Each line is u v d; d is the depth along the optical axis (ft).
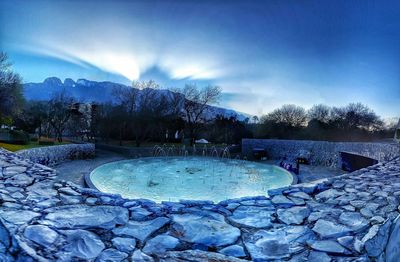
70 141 78.23
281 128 93.15
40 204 10.53
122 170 45.83
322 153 58.08
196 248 8.08
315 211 10.97
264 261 7.55
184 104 87.92
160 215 10.23
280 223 9.91
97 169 44.34
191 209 11.02
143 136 84.23
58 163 49.88
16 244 7.32
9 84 65.41
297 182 37.40
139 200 11.64
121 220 9.59
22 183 12.92
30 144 57.62
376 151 45.73
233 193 32.07
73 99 94.89
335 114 91.91
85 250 7.52
